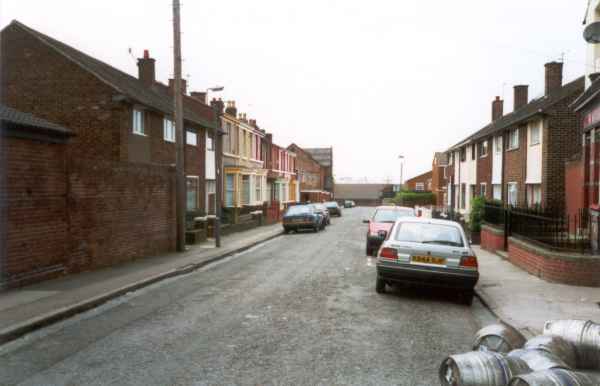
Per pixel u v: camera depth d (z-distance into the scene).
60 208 11.14
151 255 15.84
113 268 12.85
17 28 19.67
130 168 14.30
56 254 11.08
